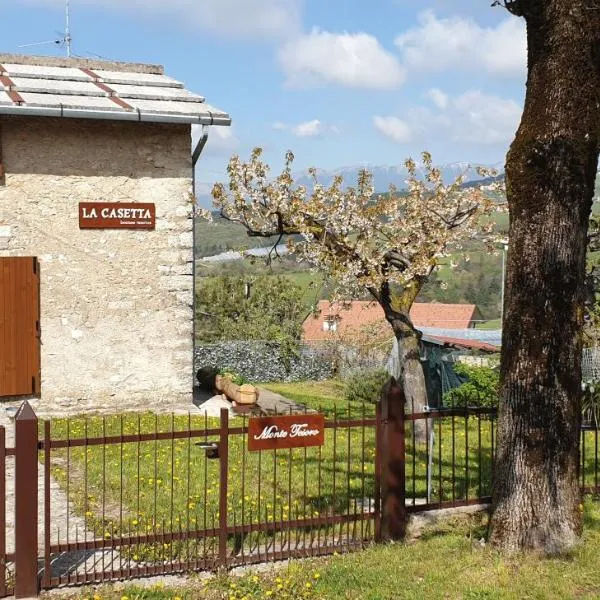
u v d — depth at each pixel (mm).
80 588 5691
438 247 10961
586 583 5723
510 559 6137
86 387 12352
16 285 11820
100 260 12336
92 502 7656
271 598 5598
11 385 11852
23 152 11844
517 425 6262
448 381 16922
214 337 28438
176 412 12734
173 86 14195
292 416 6484
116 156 12336
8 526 7125
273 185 11172
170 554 6090
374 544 6629
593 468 9219
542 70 6059
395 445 6719
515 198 6238
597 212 15383
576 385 6277
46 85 12617
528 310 6184
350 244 11234
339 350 21828
